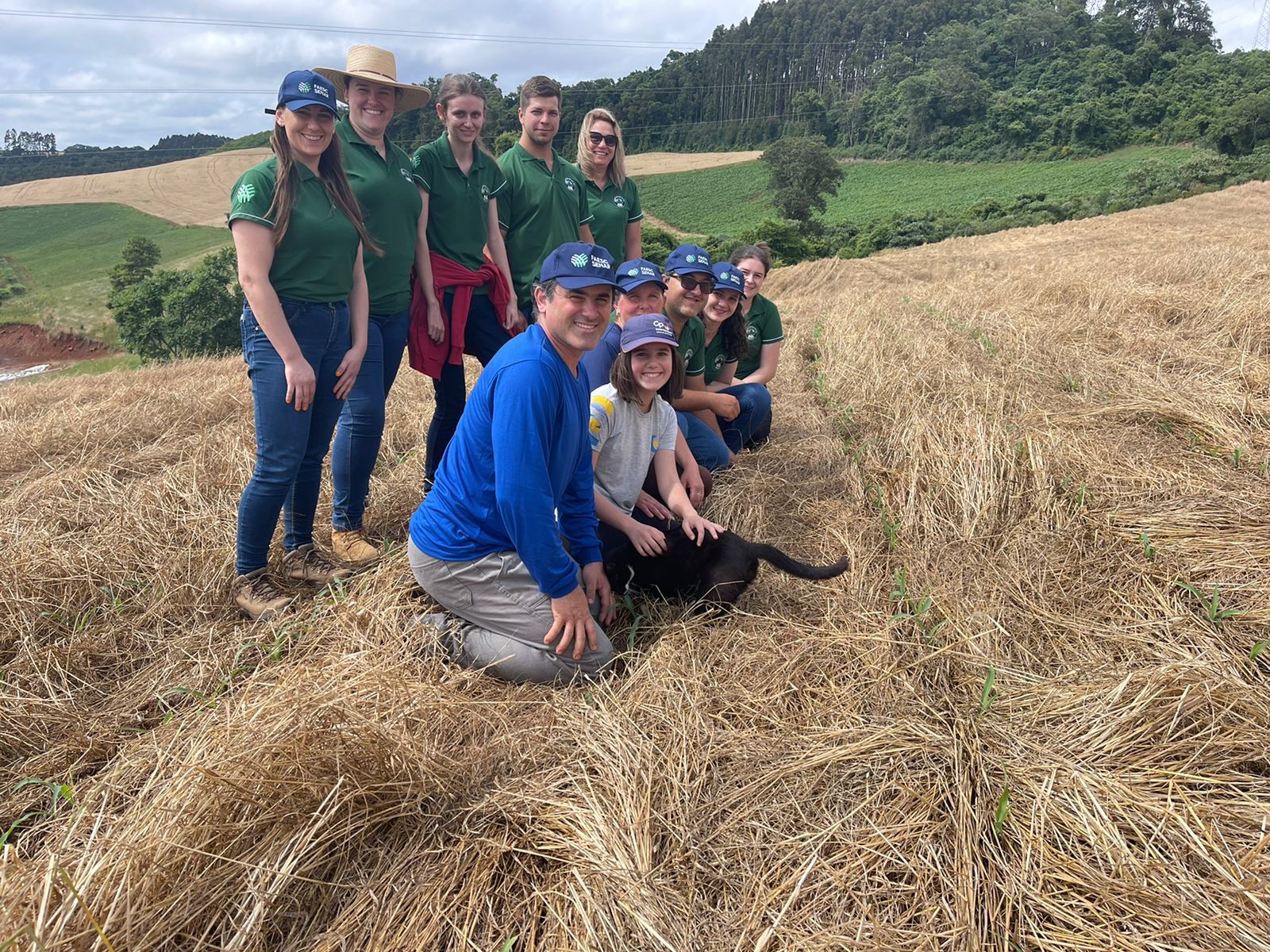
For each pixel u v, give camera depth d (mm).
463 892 1856
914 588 3088
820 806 2070
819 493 4191
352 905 1836
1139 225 24750
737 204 84250
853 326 8227
